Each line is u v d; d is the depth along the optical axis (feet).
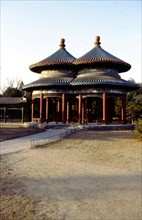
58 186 50.47
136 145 103.91
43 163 71.26
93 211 38.47
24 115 255.70
